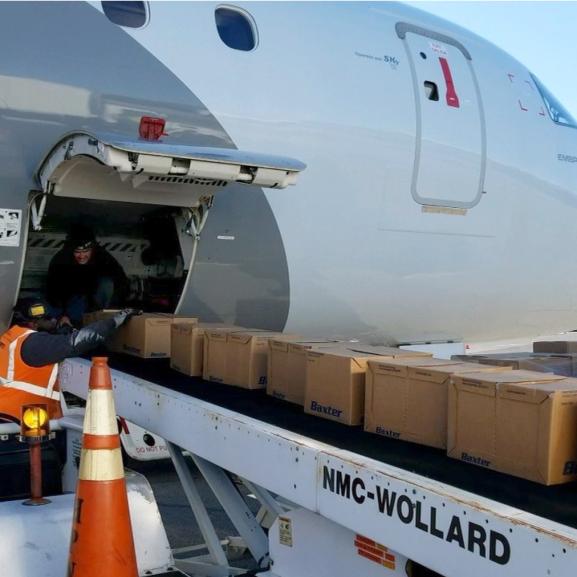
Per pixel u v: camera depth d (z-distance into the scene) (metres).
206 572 3.30
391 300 5.67
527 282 6.33
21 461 3.73
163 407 3.25
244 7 4.83
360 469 2.21
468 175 5.71
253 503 5.03
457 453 2.40
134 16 4.38
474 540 1.88
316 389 2.99
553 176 6.26
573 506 1.99
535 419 2.18
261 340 3.52
